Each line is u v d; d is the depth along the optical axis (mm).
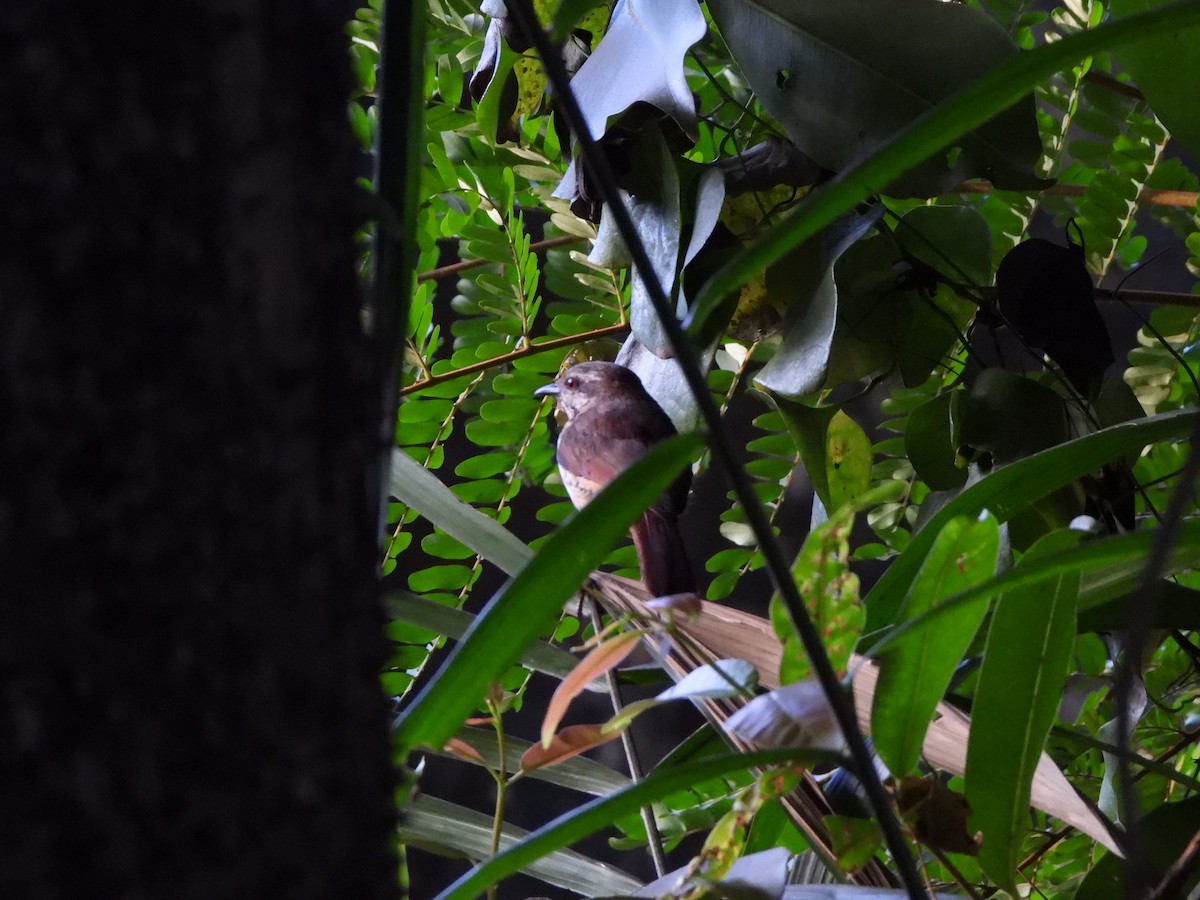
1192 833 1407
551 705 1008
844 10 1573
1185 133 1495
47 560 519
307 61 603
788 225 804
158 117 542
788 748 880
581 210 1828
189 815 540
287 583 576
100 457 527
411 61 932
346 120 640
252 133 568
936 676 1022
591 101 1521
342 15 640
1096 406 1874
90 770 522
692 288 1870
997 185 1639
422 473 1665
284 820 566
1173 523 710
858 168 787
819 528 920
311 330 592
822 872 1492
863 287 1916
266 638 565
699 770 871
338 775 593
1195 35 1430
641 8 1497
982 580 1010
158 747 535
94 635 525
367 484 642
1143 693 1693
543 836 873
